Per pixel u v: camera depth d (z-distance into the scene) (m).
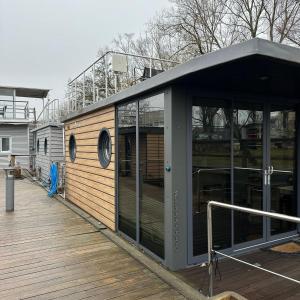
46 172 11.63
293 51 2.66
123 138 5.00
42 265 3.93
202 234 3.88
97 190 6.12
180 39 16.39
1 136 17.81
